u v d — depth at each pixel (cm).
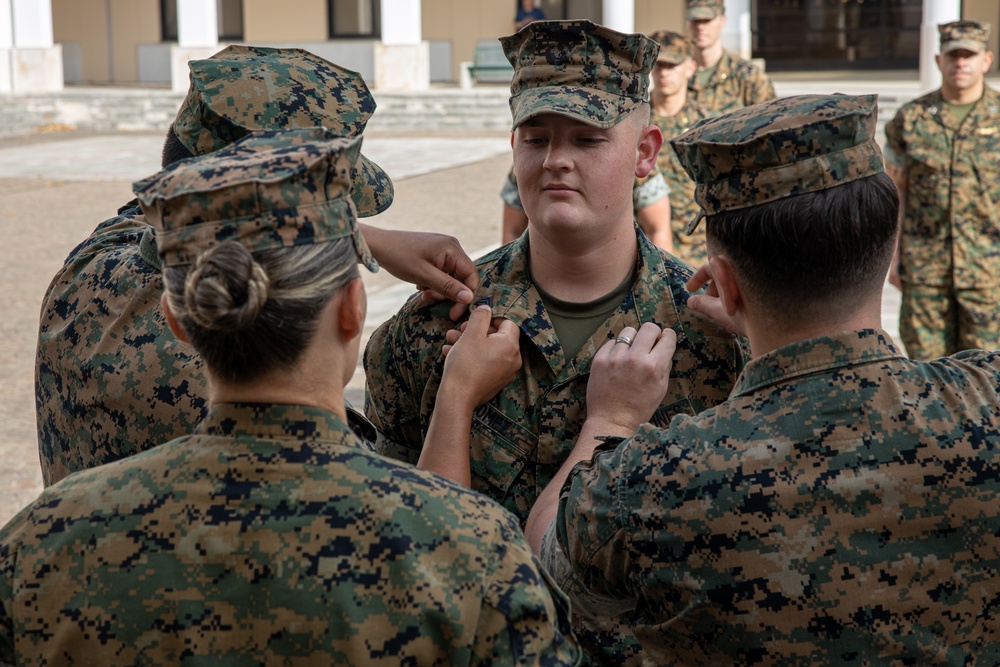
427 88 2172
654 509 162
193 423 192
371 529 140
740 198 164
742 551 156
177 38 2634
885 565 154
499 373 215
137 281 203
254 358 143
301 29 2558
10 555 145
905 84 2102
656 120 572
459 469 204
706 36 721
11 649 143
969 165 547
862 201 160
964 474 154
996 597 157
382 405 234
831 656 155
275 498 142
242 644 138
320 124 209
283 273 140
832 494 155
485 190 1333
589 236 217
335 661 137
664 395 212
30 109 2156
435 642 138
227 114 205
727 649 160
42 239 1102
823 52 2455
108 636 139
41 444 216
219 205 140
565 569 179
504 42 222
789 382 164
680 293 224
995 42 2284
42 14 2236
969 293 554
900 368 163
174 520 142
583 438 203
